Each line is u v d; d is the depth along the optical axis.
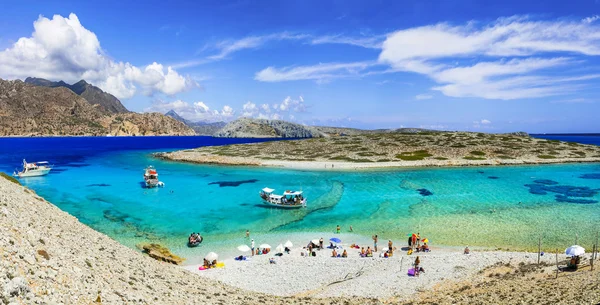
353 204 58.94
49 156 154.62
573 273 24.84
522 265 29.25
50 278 10.89
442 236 42.34
